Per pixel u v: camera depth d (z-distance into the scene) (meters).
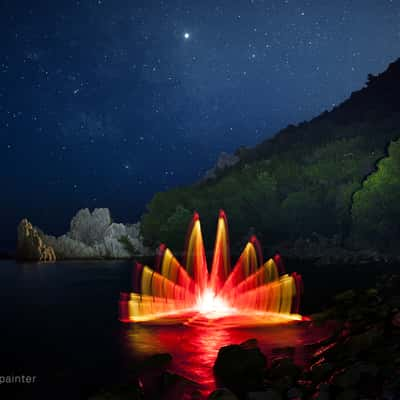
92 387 15.34
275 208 92.50
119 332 23.27
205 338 21.64
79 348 20.17
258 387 14.52
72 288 42.50
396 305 23.03
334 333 20.94
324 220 89.56
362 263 62.44
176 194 104.25
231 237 95.50
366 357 15.23
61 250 88.19
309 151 125.56
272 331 22.92
